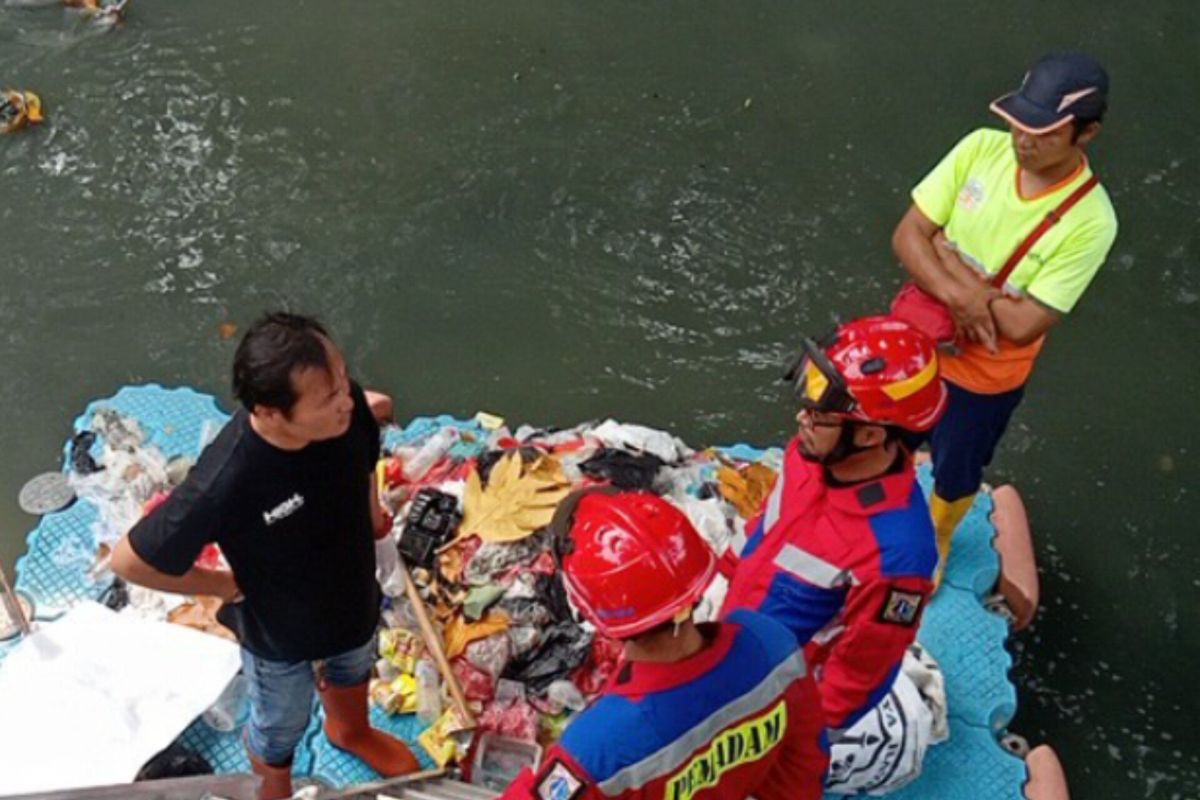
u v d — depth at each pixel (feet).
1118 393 18.25
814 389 9.33
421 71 22.34
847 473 9.66
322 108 21.68
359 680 11.77
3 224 19.94
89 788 9.48
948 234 12.32
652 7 23.68
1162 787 14.34
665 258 19.80
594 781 7.60
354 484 9.72
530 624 13.62
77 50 22.25
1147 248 20.10
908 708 12.57
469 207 20.42
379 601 11.05
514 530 14.26
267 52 22.49
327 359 8.75
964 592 14.66
